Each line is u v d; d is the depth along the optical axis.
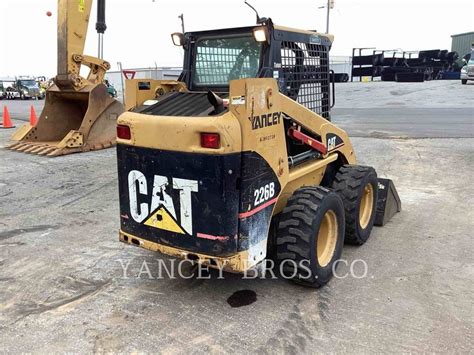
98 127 9.78
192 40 3.97
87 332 3.05
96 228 5.08
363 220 4.52
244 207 3.02
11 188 6.74
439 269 3.91
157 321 3.17
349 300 3.41
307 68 4.06
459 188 6.43
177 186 3.09
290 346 2.86
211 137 2.87
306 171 3.78
